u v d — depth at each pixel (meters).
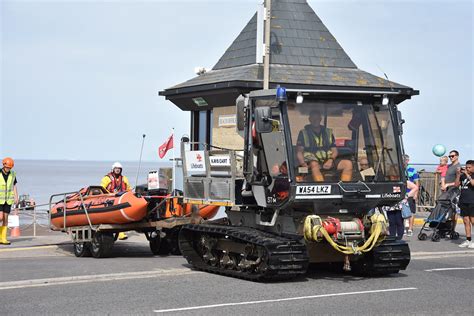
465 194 16.64
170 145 17.20
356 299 10.23
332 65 22.55
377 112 12.18
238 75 21.23
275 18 22.83
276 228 12.38
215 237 12.98
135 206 15.12
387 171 12.05
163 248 16.56
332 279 12.13
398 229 16.72
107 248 15.58
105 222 15.55
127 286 11.21
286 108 11.68
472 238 18.75
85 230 15.88
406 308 9.61
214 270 12.72
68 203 16.61
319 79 21.42
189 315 9.05
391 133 12.19
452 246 16.98
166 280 11.89
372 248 12.18
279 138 11.73
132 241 19.73
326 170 11.70
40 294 10.45
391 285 11.52
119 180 17.23
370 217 12.11
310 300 10.12
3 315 9.00
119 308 9.45
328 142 11.80
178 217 15.41
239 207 12.98
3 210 18.14
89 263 14.10
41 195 61.69
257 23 21.27
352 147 11.92
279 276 11.62
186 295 10.44
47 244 18.62
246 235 11.95
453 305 9.87
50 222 17.09
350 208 11.91
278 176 11.76
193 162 13.92
